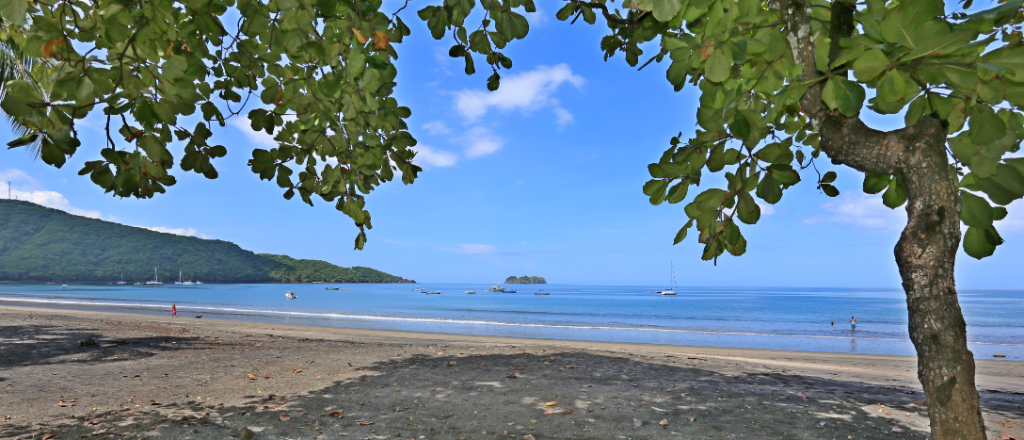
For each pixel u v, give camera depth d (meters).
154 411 6.22
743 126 1.63
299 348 13.06
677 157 1.94
